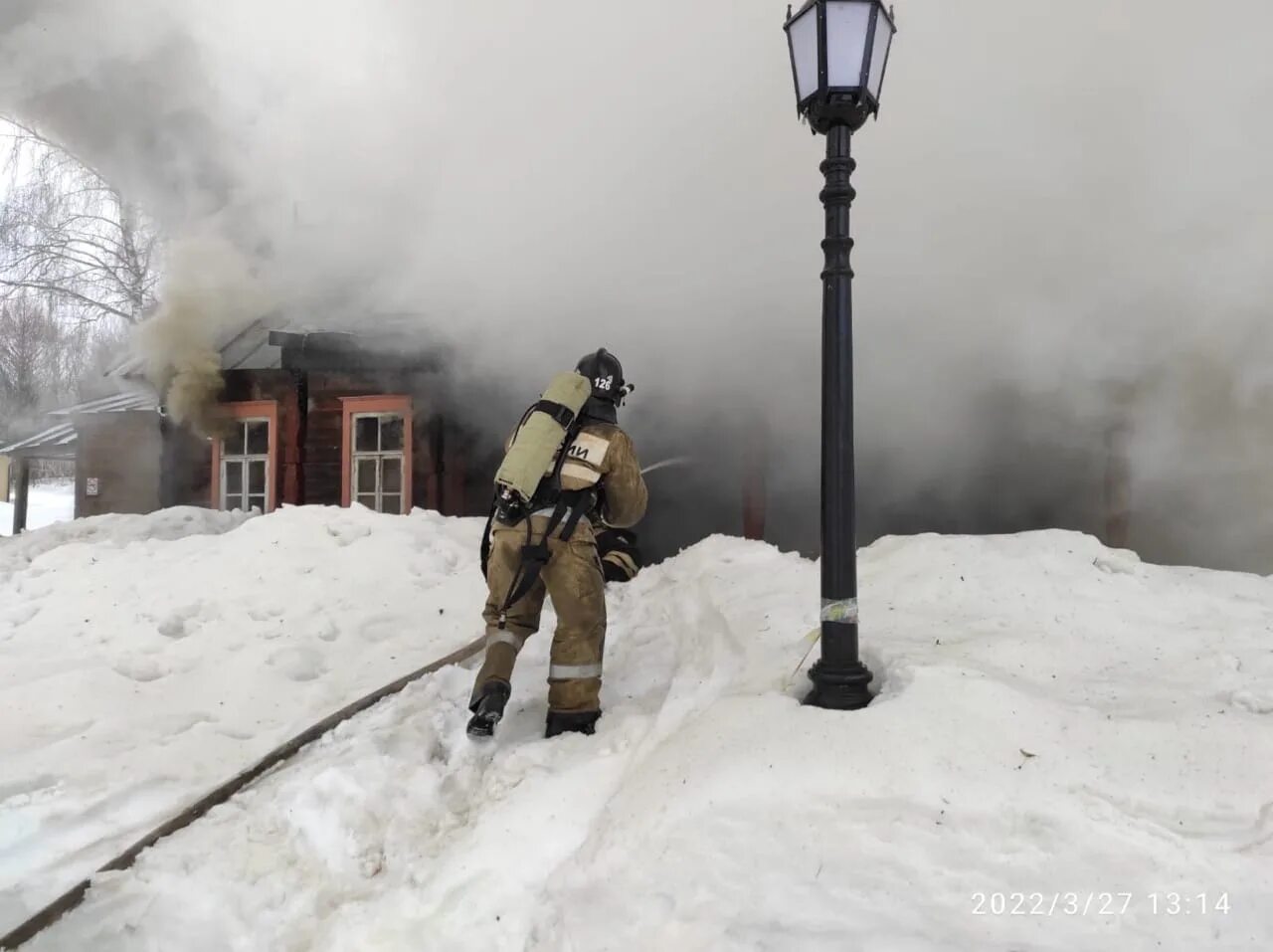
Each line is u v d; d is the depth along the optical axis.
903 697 2.90
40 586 5.49
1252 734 2.68
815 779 2.60
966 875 2.26
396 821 2.97
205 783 3.35
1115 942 2.06
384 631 4.95
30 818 3.05
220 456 11.03
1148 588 3.92
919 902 2.20
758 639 3.81
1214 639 3.44
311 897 2.68
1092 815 2.40
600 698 3.82
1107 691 3.05
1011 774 2.57
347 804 3.01
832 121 3.22
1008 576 4.05
